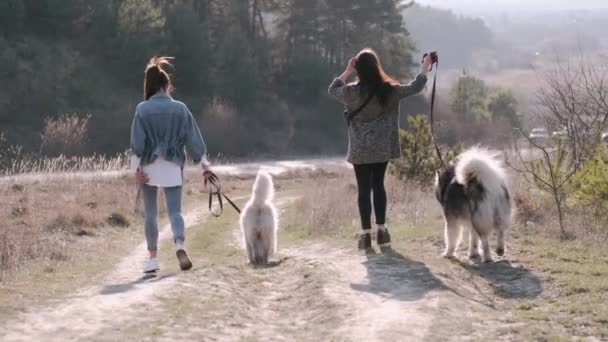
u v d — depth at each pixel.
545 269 7.89
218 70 60.75
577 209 12.02
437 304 6.31
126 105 51.28
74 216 15.25
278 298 6.83
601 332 5.61
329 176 34.78
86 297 6.60
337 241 10.82
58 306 6.20
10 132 44.88
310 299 6.65
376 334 5.44
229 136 56.03
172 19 56.94
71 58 52.22
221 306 6.27
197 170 33.75
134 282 7.57
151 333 5.36
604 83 14.15
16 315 5.81
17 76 48.47
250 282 7.38
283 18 68.94
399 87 8.45
